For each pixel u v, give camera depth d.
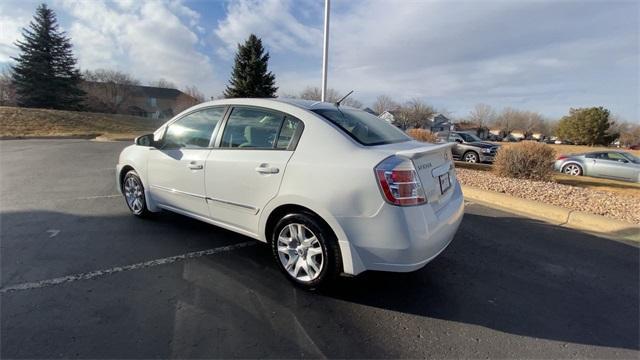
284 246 3.07
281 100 3.35
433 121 67.19
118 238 3.98
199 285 3.00
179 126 4.00
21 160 10.44
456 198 3.30
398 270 2.62
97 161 10.59
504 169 9.37
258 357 2.17
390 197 2.54
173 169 3.92
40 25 35.78
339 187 2.67
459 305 2.87
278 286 3.04
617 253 4.11
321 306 2.76
